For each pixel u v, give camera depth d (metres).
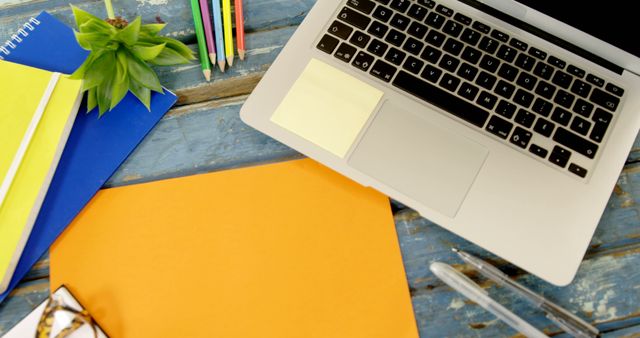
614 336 0.58
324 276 0.58
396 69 0.62
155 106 0.63
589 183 0.58
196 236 0.59
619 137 0.59
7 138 0.58
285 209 0.60
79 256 0.58
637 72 0.62
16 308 0.57
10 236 0.56
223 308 0.57
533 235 0.57
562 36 0.62
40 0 0.67
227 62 0.66
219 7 0.67
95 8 0.68
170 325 0.56
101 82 0.58
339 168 0.59
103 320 0.56
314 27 0.64
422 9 0.64
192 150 0.63
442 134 0.60
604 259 0.60
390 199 0.61
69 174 0.60
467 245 0.60
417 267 0.59
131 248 0.58
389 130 0.60
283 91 0.62
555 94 0.61
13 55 0.64
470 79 0.61
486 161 0.59
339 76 0.62
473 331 0.57
